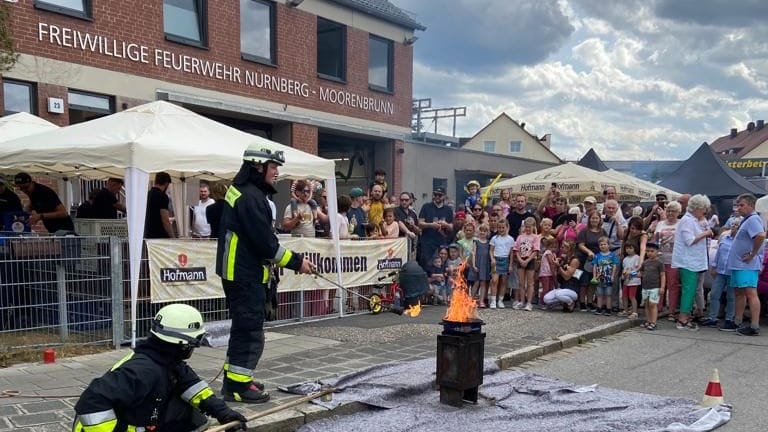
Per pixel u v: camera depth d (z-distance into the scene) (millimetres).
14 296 6184
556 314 9633
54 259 6375
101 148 6582
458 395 5098
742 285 8422
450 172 23156
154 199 7965
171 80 13391
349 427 4531
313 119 16453
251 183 4863
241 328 4797
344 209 9781
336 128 17250
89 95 12031
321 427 4523
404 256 10273
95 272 6543
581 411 4965
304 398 4816
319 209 9758
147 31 12891
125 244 6723
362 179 19766
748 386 5965
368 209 10836
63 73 11469
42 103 11180
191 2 13969
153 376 3096
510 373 6227
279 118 15516
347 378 5539
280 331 7891
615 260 9555
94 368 5715
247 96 15078
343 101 17875
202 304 7438
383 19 19062
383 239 9844
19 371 5566
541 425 4629
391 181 19641
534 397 5461
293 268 4988
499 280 10570
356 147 19609
